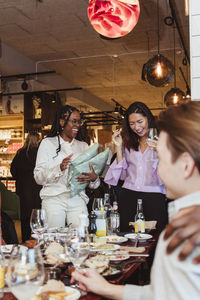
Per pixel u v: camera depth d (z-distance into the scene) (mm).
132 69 9641
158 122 807
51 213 2818
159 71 5301
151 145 2236
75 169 2695
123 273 1472
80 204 2891
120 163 2871
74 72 9938
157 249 725
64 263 1552
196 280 629
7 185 8375
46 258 1597
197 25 2584
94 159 2748
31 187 5215
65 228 2252
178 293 639
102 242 2080
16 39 7480
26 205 5227
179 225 689
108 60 8898
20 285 916
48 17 6406
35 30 7000
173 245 668
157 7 5973
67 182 2758
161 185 2738
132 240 2211
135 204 2773
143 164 2785
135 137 2846
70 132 3031
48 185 2863
